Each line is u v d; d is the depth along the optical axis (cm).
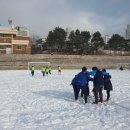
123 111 1277
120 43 12006
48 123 1074
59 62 8081
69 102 1592
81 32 11419
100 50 11194
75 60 8288
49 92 2108
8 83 3030
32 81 3291
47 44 10912
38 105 1501
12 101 1653
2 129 985
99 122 1075
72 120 1121
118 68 8400
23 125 1046
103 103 1523
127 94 1916
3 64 7400
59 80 3425
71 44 10919
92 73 1505
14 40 9056
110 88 1585
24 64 7600
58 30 10988
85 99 1535
